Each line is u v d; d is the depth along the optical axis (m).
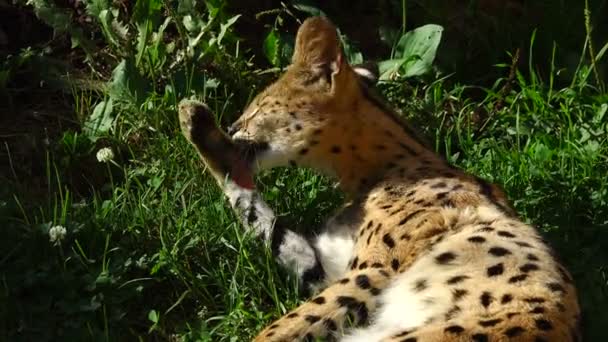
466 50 13.83
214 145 11.18
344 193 11.12
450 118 13.12
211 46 12.95
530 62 13.19
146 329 10.13
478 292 8.91
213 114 11.45
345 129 10.84
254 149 11.11
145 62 12.95
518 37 13.99
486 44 13.88
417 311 9.05
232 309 10.19
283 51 13.28
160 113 12.45
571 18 13.93
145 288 10.42
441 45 13.77
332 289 9.55
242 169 11.11
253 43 13.86
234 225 10.89
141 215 11.01
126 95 12.53
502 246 9.36
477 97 13.63
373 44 14.11
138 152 12.29
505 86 12.95
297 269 10.57
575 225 11.31
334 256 10.56
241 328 10.01
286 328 9.33
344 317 9.41
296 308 9.70
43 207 11.39
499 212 9.95
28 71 13.02
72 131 12.54
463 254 9.35
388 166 10.77
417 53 13.25
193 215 11.09
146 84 12.72
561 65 13.74
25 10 13.59
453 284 9.09
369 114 10.86
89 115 12.63
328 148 10.90
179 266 10.51
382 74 13.11
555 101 13.21
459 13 13.93
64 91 12.84
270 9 14.12
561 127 12.49
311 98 10.88
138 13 12.88
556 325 8.47
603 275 10.52
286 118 10.95
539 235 9.67
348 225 10.55
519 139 12.51
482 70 13.89
